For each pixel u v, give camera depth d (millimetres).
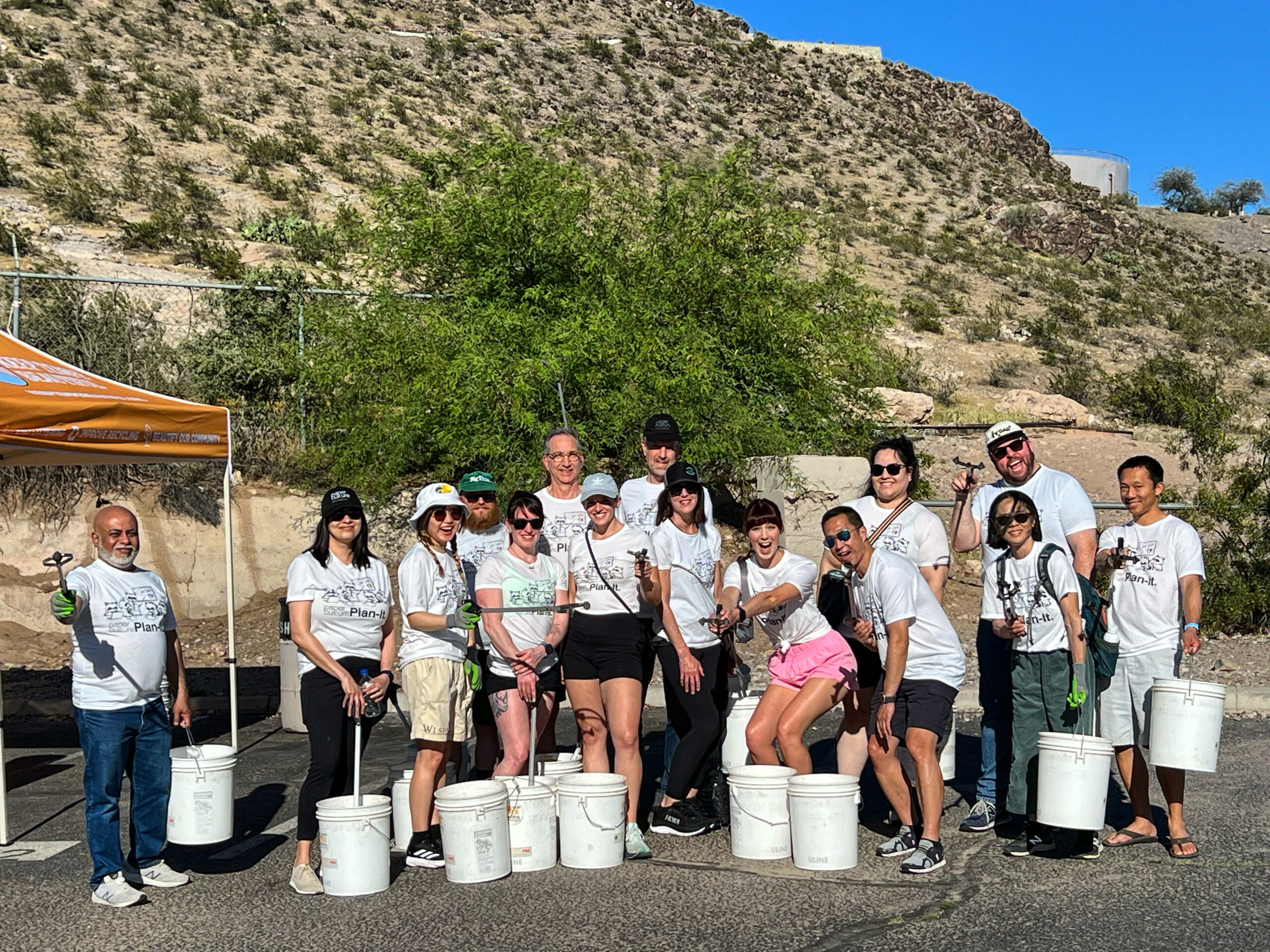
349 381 14328
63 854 6531
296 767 8656
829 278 15977
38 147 31438
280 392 16094
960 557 14539
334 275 18078
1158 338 39469
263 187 32844
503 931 5098
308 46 54531
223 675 12141
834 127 69125
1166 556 6168
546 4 76438
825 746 8766
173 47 47750
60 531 14273
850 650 6449
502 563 6375
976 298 40781
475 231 14789
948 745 7289
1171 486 17453
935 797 5852
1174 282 51938
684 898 5508
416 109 49094
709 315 15047
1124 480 6375
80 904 5613
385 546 14695
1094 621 6004
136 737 5766
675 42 75938
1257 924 5000
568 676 6500
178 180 31219
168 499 14594
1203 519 13297
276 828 7027
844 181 58844
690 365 13508
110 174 30984
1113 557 6227
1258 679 10445
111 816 5594
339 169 36688
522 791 6020
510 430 13633
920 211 54156
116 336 16016
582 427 13500
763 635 12883
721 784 6910
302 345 15562
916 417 21766
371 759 8820
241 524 14773
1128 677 6215
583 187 15648
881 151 66562
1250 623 12773
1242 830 6477
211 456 8359
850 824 5914
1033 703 6059
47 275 15250
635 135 57094
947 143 72375
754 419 14055
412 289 16047
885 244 46656
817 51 86188
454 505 6121
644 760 8445
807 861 5906
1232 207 87812
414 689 6004
